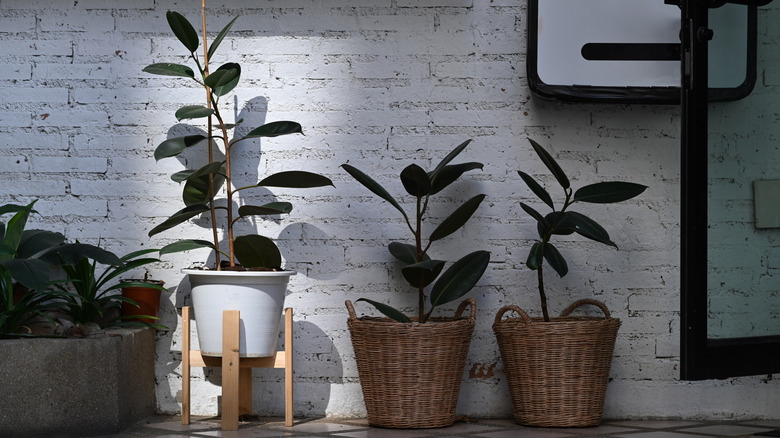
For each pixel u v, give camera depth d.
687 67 2.80
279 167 3.37
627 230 3.38
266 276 2.97
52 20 3.37
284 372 3.32
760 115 3.24
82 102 3.37
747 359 2.92
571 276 3.37
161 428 2.98
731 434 2.97
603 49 3.27
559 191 3.38
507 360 3.14
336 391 3.33
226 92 3.21
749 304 3.21
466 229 3.37
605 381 3.12
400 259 3.16
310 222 3.37
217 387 3.32
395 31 3.39
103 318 3.21
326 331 3.35
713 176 3.21
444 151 3.38
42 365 2.73
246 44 3.38
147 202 3.37
